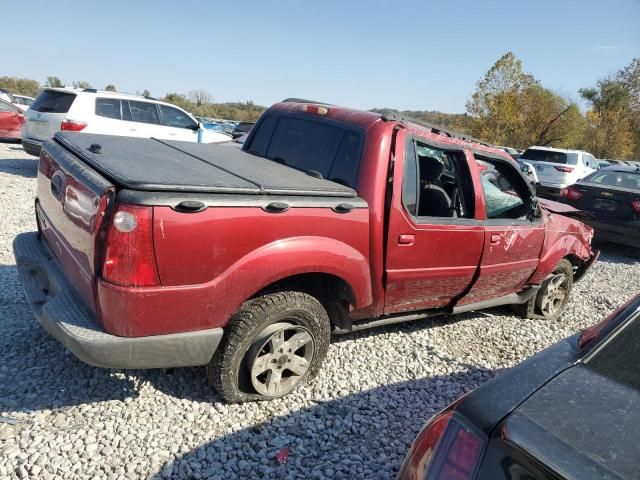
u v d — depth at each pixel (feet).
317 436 10.06
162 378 11.20
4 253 18.13
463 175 13.66
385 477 9.26
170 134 37.37
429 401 11.98
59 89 33.94
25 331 12.52
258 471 8.95
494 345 15.74
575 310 20.18
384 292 12.00
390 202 11.37
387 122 11.87
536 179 48.03
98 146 10.79
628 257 32.14
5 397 9.99
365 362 13.29
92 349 8.41
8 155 44.04
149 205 8.25
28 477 8.14
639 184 31.24
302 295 10.48
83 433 9.25
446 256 12.85
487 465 4.88
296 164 13.09
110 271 8.30
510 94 134.82
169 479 8.50
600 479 4.39
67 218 9.89
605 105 151.94
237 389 10.33
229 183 9.45
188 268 8.77
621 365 6.11
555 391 5.55
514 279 15.75
